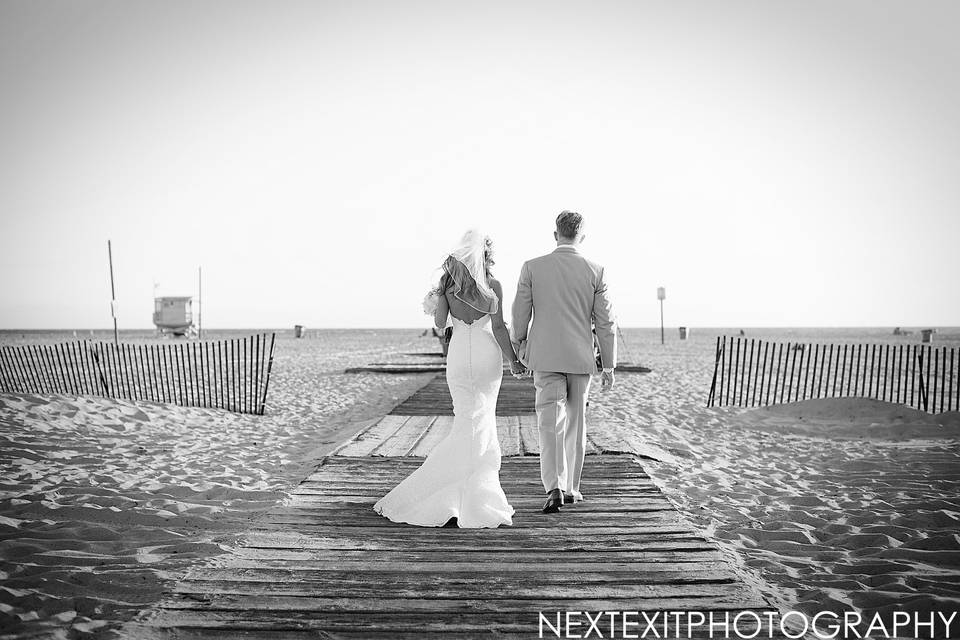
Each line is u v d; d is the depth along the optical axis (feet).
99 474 20.53
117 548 13.55
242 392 47.37
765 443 28.96
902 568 13.01
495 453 15.51
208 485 19.66
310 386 53.47
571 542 13.46
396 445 24.47
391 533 14.05
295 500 16.89
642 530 14.28
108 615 10.36
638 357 98.32
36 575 11.82
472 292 15.23
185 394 44.60
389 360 82.64
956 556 13.64
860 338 201.67
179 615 10.12
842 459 24.89
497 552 12.85
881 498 18.90
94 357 44.60
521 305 15.61
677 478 21.33
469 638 9.48
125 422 30.40
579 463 16.42
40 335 281.95
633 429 31.07
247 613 10.18
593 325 15.79
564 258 15.64
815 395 49.11
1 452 22.98
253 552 12.84
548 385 15.64
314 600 10.64
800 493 19.52
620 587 11.23
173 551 13.44
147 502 17.24
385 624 9.85
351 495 17.43
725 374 65.31
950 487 20.01
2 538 14.01
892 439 29.55
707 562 12.38
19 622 9.95
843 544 14.83
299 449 27.43
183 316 188.44
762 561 13.50
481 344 15.46
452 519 14.84
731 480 21.43
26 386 46.11
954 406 42.45
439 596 10.81
